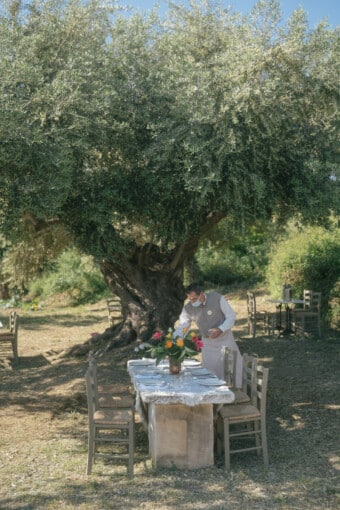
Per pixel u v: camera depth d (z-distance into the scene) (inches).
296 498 186.2
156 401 203.6
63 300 890.7
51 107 291.3
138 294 452.8
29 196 296.4
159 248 465.4
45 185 296.2
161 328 444.5
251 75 322.7
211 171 309.4
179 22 370.6
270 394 326.3
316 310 544.7
